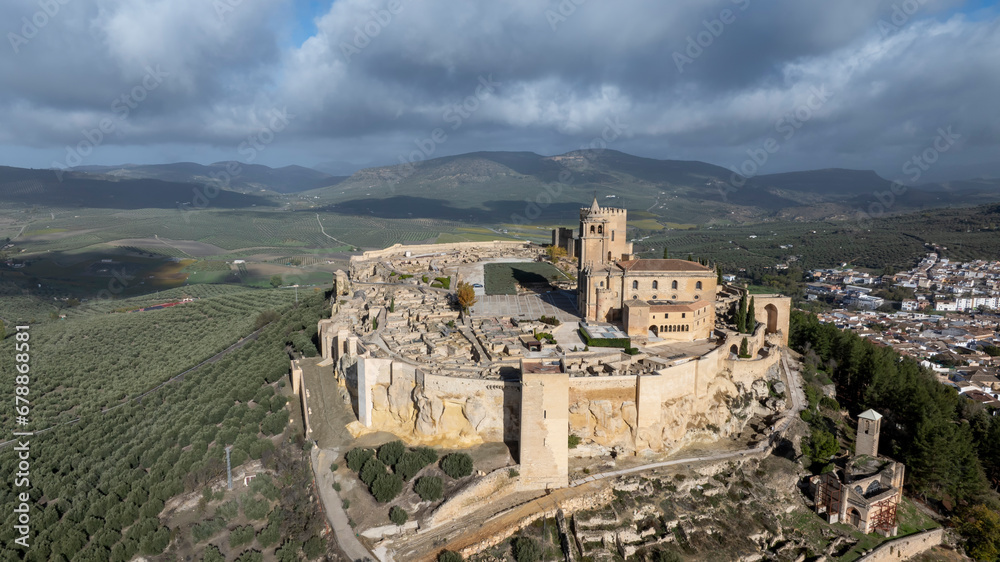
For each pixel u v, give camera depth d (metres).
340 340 118.12
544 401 89.19
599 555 81.19
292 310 187.00
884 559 86.31
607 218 163.50
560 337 118.69
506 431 96.31
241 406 116.50
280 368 129.12
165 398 135.25
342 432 103.31
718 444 104.19
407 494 88.38
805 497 95.25
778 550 85.50
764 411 111.75
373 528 83.88
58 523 91.88
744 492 94.00
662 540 85.00
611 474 93.75
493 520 84.94
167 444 109.94
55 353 175.62
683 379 102.75
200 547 86.62
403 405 101.25
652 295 128.75
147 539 86.25
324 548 82.12
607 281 129.38
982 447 106.12
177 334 193.50
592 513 86.94
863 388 124.31
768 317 137.38
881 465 94.69
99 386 151.38
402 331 122.81
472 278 179.25
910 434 105.06
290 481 96.56
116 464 107.19
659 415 98.25
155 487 95.50
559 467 90.50
